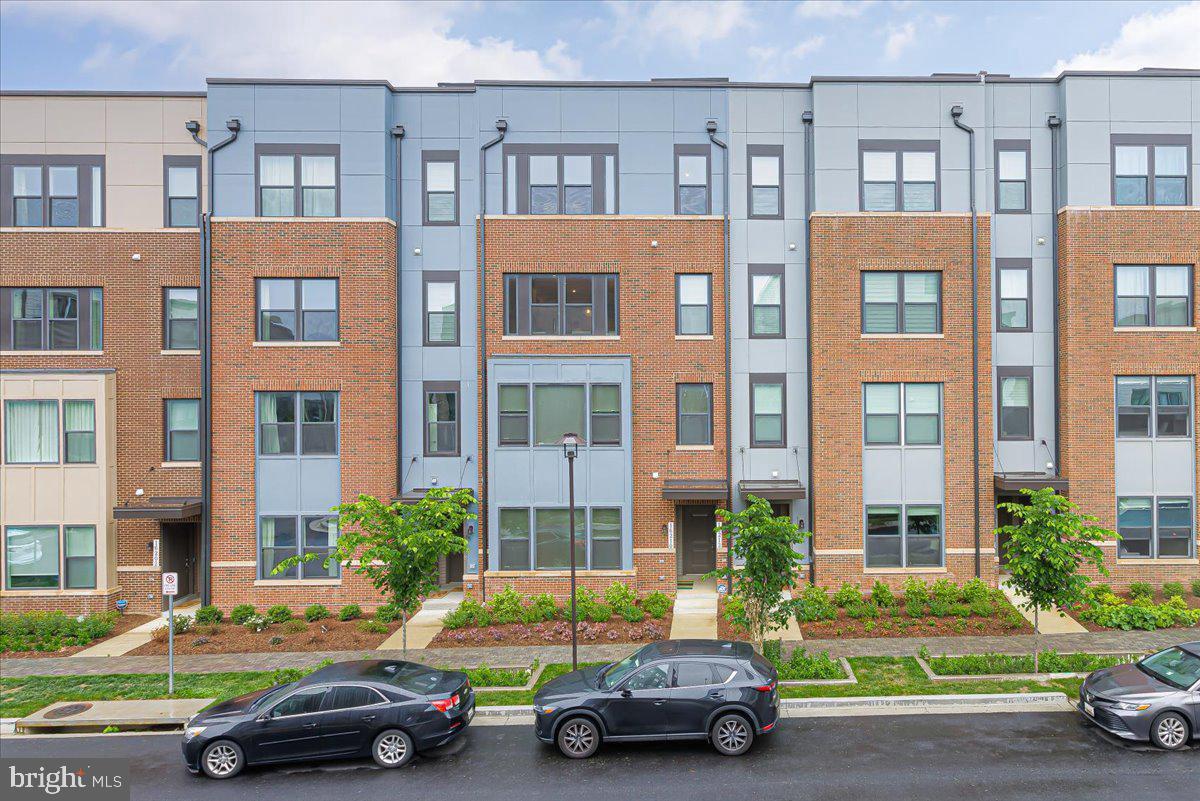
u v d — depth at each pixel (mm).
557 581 17641
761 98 18578
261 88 17906
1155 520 17844
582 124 18500
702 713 9836
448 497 13383
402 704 9836
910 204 18125
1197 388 17812
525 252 18281
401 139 18594
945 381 17891
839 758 9625
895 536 18016
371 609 17484
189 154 18281
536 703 10148
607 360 17984
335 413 17922
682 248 18422
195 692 12461
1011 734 10266
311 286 17875
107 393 17750
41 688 12758
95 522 17500
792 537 12562
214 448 17688
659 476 18422
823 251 17969
